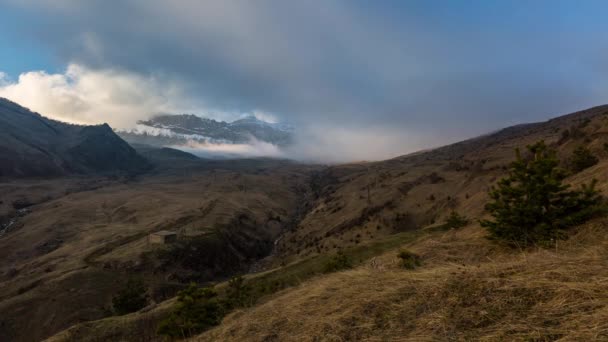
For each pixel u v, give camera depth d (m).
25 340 65.06
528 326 4.11
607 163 24.77
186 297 22.78
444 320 4.84
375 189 162.50
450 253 12.49
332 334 5.62
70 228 149.12
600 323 3.70
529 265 5.69
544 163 11.41
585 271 4.95
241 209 173.12
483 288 5.31
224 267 112.31
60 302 74.12
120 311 64.50
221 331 8.69
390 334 5.03
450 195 107.62
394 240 50.28
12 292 82.56
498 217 11.87
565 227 10.27
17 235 142.75
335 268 34.03
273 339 6.57
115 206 190.12
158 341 27.19
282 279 46.75
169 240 109.31
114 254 101.94
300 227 148.50
